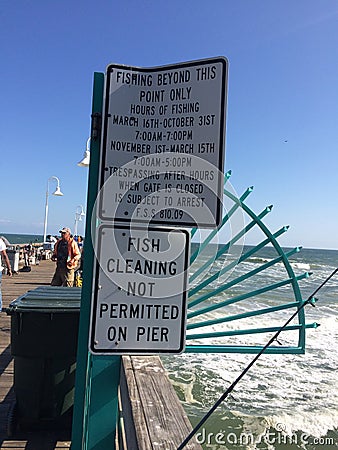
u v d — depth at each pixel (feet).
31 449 10.63
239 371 23.97
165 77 5.96
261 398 19.94
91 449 7.01
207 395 20.24
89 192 6.64
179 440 4.90
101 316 5.71
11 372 16.29
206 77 5.80
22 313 10.91
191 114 5.81
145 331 5.76
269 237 9.00
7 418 12.25
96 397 7.09
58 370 11.28
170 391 6.28
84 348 6.88
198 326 8.66
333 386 21.81
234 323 33.58
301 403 19.58
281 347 8.77
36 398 11.25
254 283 60.13
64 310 10.96
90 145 6.62
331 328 39.50
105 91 5.94
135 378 6.74
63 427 11.53
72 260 31.12
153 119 5.95
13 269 51.29
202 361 25.55
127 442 6.02
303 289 66.95
